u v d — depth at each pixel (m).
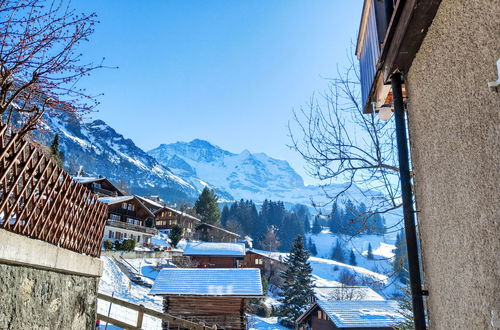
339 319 21.28
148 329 18.05
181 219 71.00
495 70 1.87
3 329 2.89
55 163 3.67
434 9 2.69
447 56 2.51
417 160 3.26
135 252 39.84
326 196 5.35
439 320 2.79
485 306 2.02
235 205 110.25
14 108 4.39
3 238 2.78
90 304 4.97
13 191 3.00
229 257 46.41
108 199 48.78
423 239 3.16
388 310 22.55
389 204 4.91
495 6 1.87
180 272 19.72
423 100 3.04
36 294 3.45
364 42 5.18
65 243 4.18
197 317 17.73
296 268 39.78
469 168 2.19
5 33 4.05
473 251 2.15
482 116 2.02
